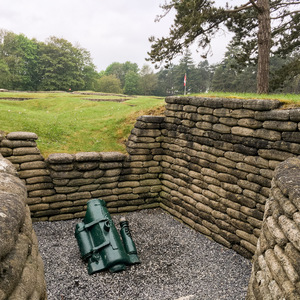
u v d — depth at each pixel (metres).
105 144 8.95
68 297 4.39
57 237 6.23
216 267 5.28
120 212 7.69
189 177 7.12
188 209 7.09
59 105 16.45
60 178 6.84
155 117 7.79
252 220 5.44
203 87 79.31
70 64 58.09
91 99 18.41
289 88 31.53
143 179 7.93
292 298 2.48
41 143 8.16
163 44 13.48
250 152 5.47
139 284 4.79
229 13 12.96
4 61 52.94
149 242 6.23
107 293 4.54
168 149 7.84
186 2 12.27
